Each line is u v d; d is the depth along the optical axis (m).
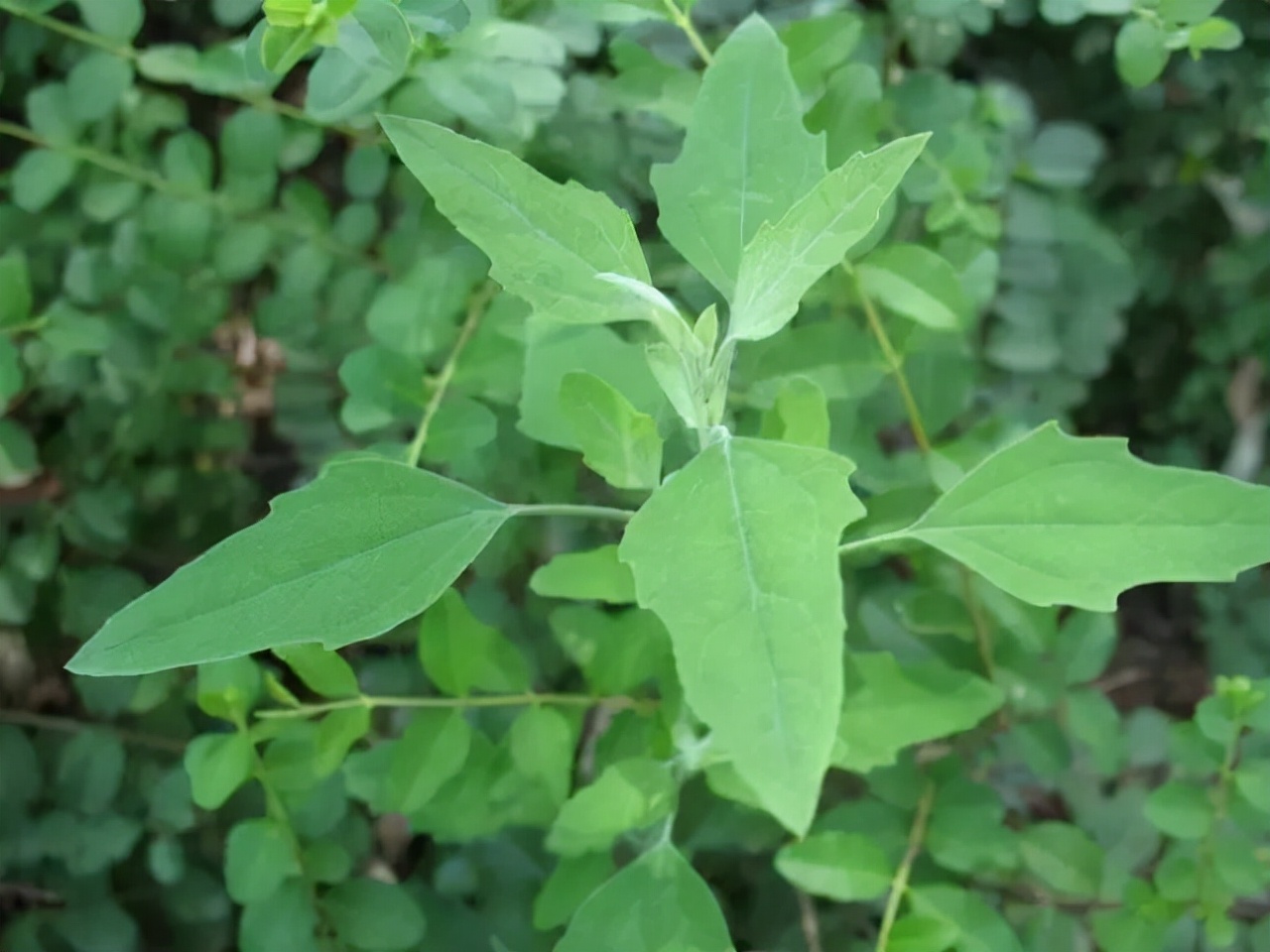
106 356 0.35
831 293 0.32
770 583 0.20
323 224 0.35
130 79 0.32
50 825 0.34
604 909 0.28
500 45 0.30
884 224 0.31
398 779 0.29
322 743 0.29
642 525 0.21
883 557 0.35
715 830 0.32
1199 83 0.38
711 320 0.26
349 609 0.24
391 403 0.32
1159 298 0.41
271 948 0.30
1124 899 0.31
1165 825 0.30
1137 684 0.43
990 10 0.34
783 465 0.21
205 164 0.34
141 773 0.35
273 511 0.24
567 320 0.25
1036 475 0.24
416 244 0.34
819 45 0.31
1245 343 0.39
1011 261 0.37
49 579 0.37
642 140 0.34
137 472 0.38
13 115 0.37
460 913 0.33
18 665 0.37
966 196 0.34
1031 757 0.33
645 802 0.29
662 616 0.20
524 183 0.24
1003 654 0.33
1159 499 0.24
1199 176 0.40
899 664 0.30
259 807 0.35
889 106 0.32
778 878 0.35
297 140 0.34
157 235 0.34
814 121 0.31
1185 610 0.44
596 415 0.26
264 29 0.28
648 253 0.34
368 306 0.36
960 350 0.33
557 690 0.35
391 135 0.24
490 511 0.25
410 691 0.35
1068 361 0.38
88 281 0.35
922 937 0.29
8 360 0.32
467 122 0.32
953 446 0.33
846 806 0.32
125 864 0.36
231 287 0.39
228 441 0.39
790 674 0.20
